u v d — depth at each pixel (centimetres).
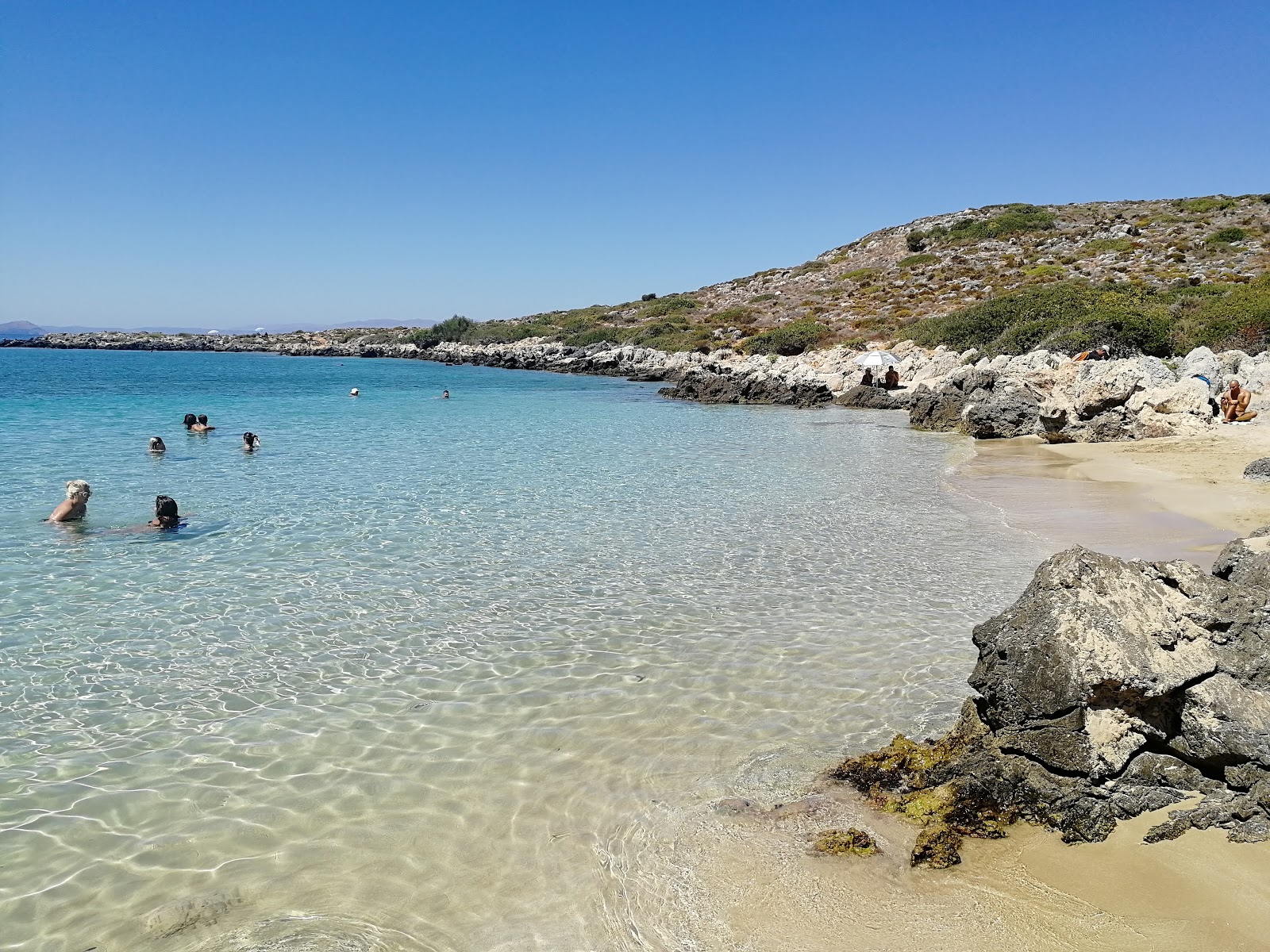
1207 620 616
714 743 725
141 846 579
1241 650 599
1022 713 612
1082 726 584
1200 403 2580
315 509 1675
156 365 9406
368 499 1789
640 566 1271
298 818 614
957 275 8169
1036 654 612
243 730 751
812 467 2272
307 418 3728
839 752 704
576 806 628
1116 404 2672
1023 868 532
